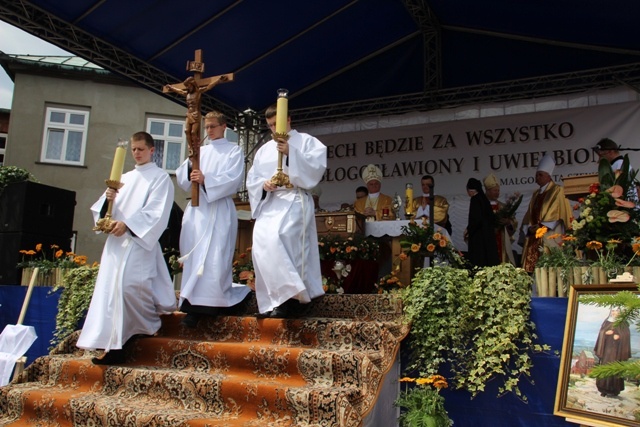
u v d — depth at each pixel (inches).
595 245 165.9
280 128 169.9
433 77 353.1
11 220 260.7
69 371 173.9
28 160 613.9
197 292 180.5
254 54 332.5
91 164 622.8
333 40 339.0
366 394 140.4
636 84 319.9
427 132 358.9
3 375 212.7
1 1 253.1
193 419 138.3
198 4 275.3
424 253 218.4
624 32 299.0
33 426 157.9
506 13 315.0
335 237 247.1
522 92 336.8
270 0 286.5
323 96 382.6
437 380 154.6
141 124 636.1
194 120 183.3
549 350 158.4
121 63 309.3
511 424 158.4
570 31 313.4
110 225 170.9
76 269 228.7
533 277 183.6
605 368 61.4
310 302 188.7
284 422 135.5
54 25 274.4
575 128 327.9
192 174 184.9
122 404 152.4
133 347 179.2
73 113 628.7
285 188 180.4
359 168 370.6
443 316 167.8
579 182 222.7
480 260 284.5
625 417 138.3
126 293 170.9
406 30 349.7
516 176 335.3
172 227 237.0
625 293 65.0
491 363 159.8
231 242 191.0
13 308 244.2
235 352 160.9
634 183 184.1
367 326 157.9
